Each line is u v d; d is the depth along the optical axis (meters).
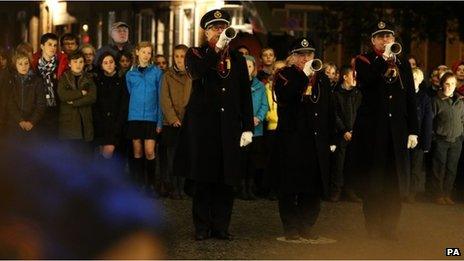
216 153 15.35
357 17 31.72
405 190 15.80
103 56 20.38
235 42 26.06
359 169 15.99
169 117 20.33
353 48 32.06
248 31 28.16
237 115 15.43
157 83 20.50
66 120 19.67
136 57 20.61
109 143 20.20
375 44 15.88
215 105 15.40
